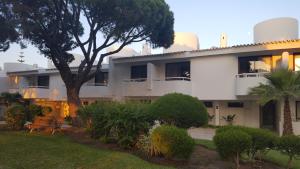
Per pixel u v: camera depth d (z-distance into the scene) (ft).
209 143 41.73
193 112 35.81
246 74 68.90
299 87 55.26
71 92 65.57
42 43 66.13
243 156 33.63
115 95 90.94
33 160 33.04
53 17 61.98
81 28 67.46
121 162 30.71
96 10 58.75
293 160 35.99
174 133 31.07
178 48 94.63
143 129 36.60
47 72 117.60
